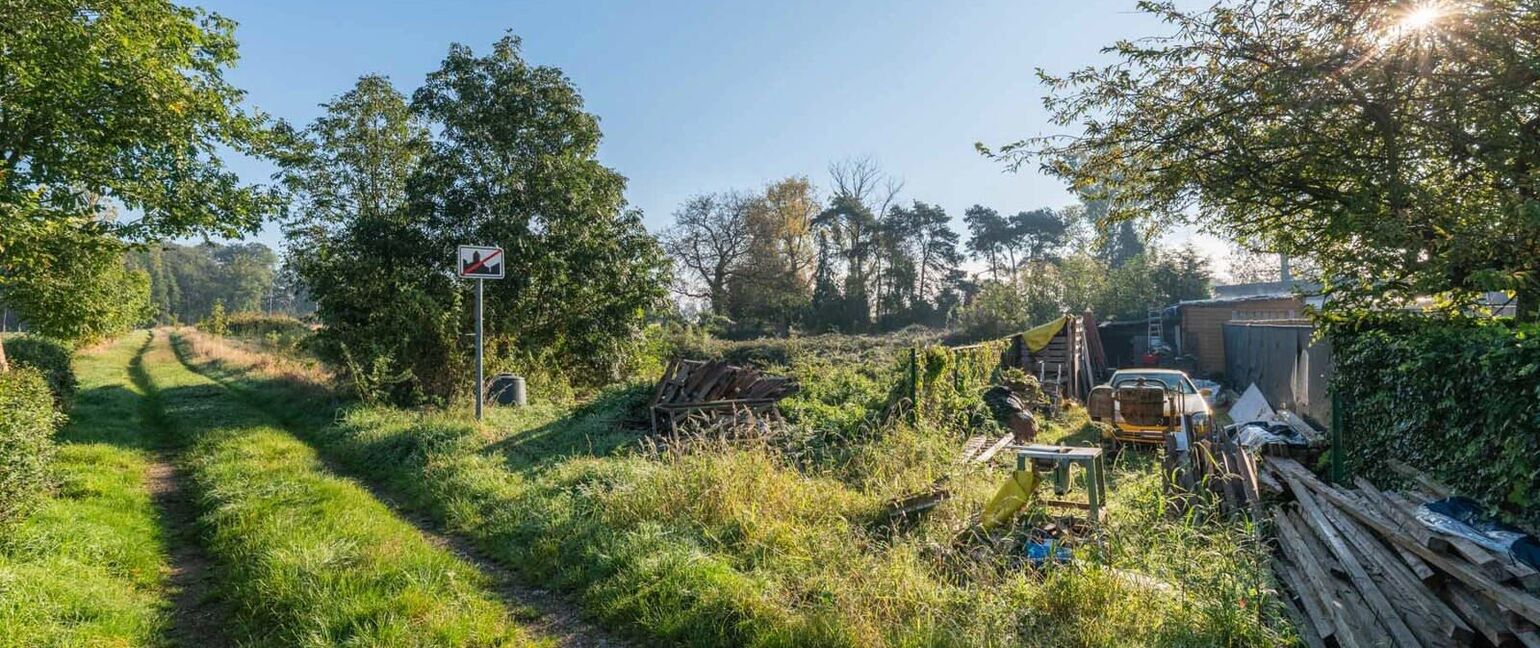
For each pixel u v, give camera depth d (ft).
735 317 167.43
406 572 16.93
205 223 48.98
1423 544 14.15
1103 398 38.32
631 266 64.59
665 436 34.47
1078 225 210.38
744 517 20.07
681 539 18.83
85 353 106.22
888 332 158.30
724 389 38.55
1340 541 16.62
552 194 59.72
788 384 40.96
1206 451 22.17
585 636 15.16
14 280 48.03
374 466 31.55
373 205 71.46
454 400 44.98
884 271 184.14
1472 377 16.20
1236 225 31.60
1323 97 24.64
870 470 26.78
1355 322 23.49
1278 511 19.74
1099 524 17.71
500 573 18.79
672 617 15.08
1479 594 12.78
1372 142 25.96
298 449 34.01
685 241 172.45
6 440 18.13
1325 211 27.45
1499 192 23.68
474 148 59.67
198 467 30.19
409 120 72.90
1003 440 34.73
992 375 50.08
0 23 33.88
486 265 38.22
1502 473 15.08
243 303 353.10
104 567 17.94
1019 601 14.99
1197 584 14.70
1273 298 83.76
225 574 18.22
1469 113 23.13
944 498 21.54
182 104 44.11
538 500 23.35
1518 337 14.82
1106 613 14.42
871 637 13.53
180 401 53.06
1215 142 28.55
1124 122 29.94
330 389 51.19
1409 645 12.32
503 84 61.16
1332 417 24.00
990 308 117.08
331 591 15.94
